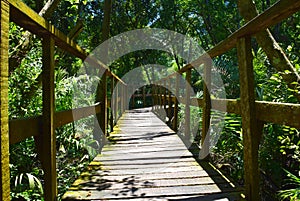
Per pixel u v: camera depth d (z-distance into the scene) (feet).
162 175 8.46
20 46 9.52
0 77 3.43
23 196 8.03
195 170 8.96
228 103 7.79
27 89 9.60
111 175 8.51
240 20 31.04
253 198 6.05
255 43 22.39
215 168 9.21
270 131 9.49
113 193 7.00
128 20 38.50
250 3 9.05
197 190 7.13
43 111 5.45
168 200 6.53
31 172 9.11
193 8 34.22
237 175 10.74
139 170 9.02
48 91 5.45
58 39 5.87
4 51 3.51
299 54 14.55
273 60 7.99
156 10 38.63
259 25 5.38
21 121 4.62
